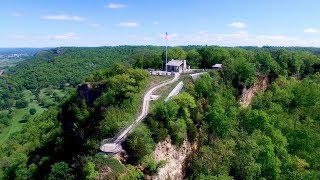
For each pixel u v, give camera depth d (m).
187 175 74.38
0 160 103.12
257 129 90.88
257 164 73.88
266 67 142.38
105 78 117.94
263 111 102.69
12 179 89.81
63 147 84.62
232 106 101.94
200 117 83.31
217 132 84.00
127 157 60.97
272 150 79.12
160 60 155.12
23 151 101.44
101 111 88.00
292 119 106.06
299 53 185.88
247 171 72.25
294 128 97.81
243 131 88.44
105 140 66.38
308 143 91.94
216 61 152.12
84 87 105.56
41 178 80.19
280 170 77.81
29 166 86.31
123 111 82.38
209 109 88.38
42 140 102.88
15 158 96.12
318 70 167.88
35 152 96.88
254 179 72.94
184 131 73.62
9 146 124.81
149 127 69.25
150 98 90.12
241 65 124.31
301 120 111.38
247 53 162.88
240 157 74.62
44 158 84.94
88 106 101.88
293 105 121.00
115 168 57.25
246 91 122.00
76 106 104.75
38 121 136.38
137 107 84.31
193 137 76.69
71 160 70.44
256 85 130.88
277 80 139.75
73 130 90.38
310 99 122.00
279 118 102.81
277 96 123.31
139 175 58.59
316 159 86.00
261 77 136.12
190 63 153.25
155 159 63.78
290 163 80.94
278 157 82.75
